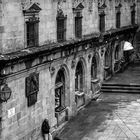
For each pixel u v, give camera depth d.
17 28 21.50
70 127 28.03
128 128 27.52
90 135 26.36
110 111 31.61
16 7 21.27
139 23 51.78
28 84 22.86
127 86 37.91
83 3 32.38
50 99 26.31
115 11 42.94
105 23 39.25
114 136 26.05
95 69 37.75
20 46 21.94
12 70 20.89
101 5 37.41
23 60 21.75
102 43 38.03
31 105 23.53
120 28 44.28
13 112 21.50
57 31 27.56
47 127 24.81
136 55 52.47
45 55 24.67
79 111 31.84
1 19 19.86
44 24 24.97
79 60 32.38
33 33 23.81
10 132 21.30
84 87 33.91
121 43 45.97
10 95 20.41
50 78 26.16
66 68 29.34
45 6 24.94
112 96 36.28
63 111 28.81
